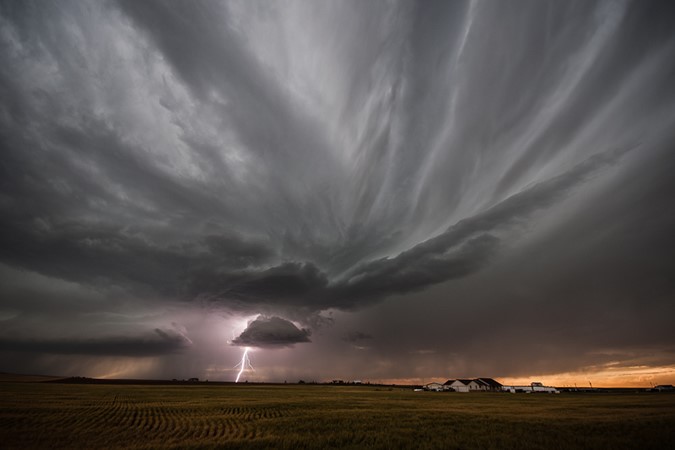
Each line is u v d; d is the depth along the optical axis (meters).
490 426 28.39
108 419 34.62
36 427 29.14
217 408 45.53
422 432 25.73
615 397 77.12
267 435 25.42
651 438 22.00
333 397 71.81
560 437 22.92
